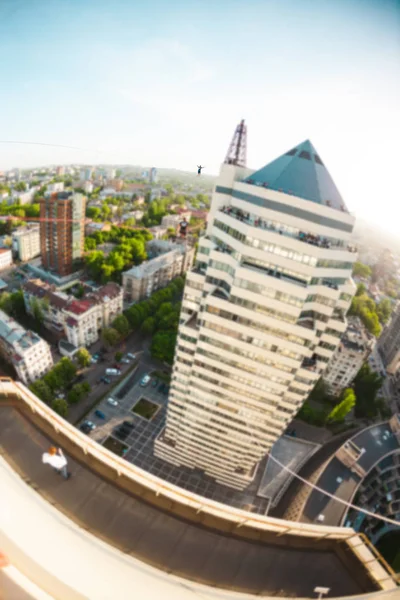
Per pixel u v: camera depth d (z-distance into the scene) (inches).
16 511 455.2
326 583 823.7
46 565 398.6
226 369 2313.0
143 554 791.1
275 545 863.7
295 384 2226.9
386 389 6087.6
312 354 2215.8
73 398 4018.2
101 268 7204.7
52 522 467.2
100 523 818.2
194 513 874.8
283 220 1861.5
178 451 3245.6
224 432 2760.8
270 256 1870.1
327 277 1940.2
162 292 6653.5
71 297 5541.3
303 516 2874.0
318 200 1884.8
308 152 1988.2
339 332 2065.7
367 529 3474.4
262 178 2022.6
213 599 476.1
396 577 794.2
